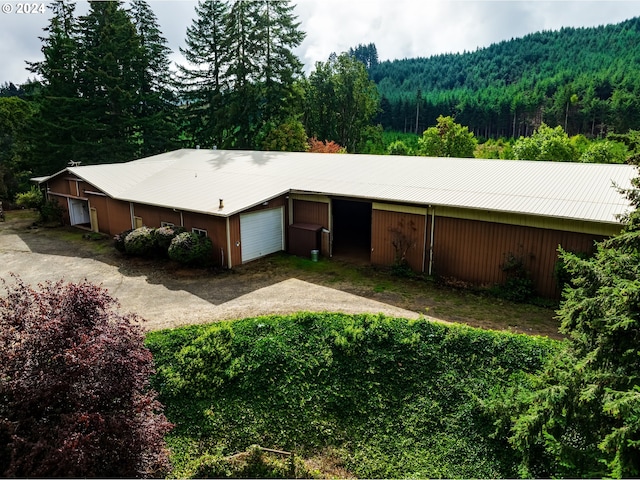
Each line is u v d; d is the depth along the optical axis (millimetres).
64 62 39469
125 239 20578
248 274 18219
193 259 18703
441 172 19938
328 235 20312
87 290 7523
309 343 11445
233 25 44375
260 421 10031
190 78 49000
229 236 18828
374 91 60969
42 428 6203
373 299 15133
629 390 5785
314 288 16391
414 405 10039
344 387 10531
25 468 5836
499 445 8812
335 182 20625
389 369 10719
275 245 21125
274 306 14508
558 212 13992
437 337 11148
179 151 34062
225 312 14086
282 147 42844
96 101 39000
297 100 47281
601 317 6453
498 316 13656
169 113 47281
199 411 10250
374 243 18875
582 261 7102
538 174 18062
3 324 6910
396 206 17781
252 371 10852
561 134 37531
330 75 57500
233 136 45812
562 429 7195
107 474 6496
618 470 5406
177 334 11922
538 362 10086
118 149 39469
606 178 16703
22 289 7582
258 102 45312
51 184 30438
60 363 6586
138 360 7297
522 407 8461
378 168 21969
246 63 44312
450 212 16391
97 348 6664
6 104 47875
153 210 22516
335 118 57406
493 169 19375
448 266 16906
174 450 9438
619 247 7406
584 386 6457
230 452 9461
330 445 9555
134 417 7191
